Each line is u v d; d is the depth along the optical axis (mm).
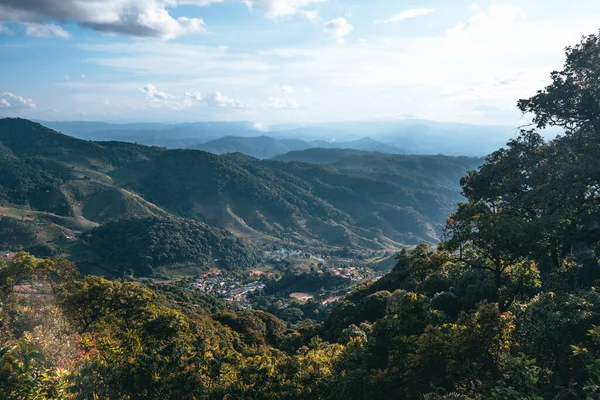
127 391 10109
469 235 14836
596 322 10062
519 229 12758
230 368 12484
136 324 21312
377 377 11773
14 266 20516
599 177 13797
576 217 14195
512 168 16188
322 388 12883
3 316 12750
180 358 11719
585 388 6828
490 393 8367
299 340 38688
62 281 22641
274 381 12414
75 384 8750
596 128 14586
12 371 6551
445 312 23438
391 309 29578
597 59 14656
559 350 9578
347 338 24406
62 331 14844
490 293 23109
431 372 10742
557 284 14625
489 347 10109
